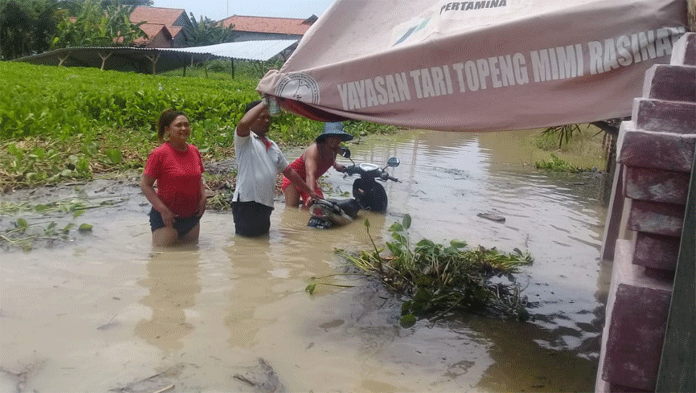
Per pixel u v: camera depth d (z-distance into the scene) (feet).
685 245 6.41
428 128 11.61
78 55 127.03
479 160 38.24
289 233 19.30
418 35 12.25
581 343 12.21
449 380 10.34
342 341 11.61
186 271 15.02
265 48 124.36
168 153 16.60
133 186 24.40
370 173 22.18
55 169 24.64
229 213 21.39
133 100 40.93
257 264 15.90
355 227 20.42
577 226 22.21
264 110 17.53
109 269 14.80
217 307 12.86
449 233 20.20
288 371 10.29
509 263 16.83
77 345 10.71
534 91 11.08
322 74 12.03
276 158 18.70
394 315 13.10
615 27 10.71
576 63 10.87
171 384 9.57
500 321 13.12
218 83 93.76
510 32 10.94
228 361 10.47
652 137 6.56
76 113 37.19
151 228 17.11
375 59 11.61
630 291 6.82
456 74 11.32
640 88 10.71
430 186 28.19
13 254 15.37
